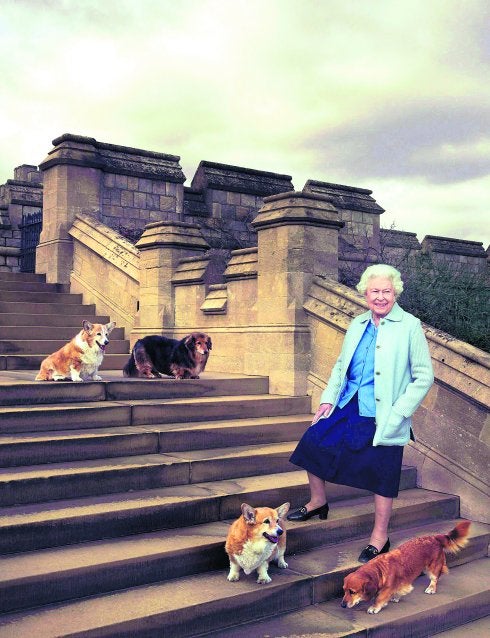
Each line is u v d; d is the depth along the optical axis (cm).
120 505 440
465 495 563
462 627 433
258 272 746
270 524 388
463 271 915
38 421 532
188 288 866
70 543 411
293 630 378
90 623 335
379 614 404
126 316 957
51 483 450
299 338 701
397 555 416
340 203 1570
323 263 721
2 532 388
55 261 1080
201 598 372
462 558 502
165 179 1243
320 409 458
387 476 430
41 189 1608
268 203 745
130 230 1175
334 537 479
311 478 471
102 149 1177
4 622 335
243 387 705
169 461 509
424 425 597
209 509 467
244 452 557
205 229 1334
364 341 452
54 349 847
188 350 682
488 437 548
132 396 628
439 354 582
